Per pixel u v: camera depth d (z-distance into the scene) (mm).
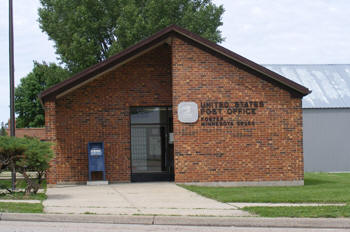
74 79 18641
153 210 11828
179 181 18359
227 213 11422
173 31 18531
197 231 9898
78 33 37375
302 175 18766
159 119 20688
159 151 20641
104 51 39625
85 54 36969
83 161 20000
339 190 16453
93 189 17328
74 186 18922
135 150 20516
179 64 18500
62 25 38062
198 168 18391
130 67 20422
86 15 37125
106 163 20125
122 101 20297
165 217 10750
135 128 20531
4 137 14656
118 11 38188
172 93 19641
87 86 20141
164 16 36938
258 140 18656
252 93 18703
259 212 11453
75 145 20000
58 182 19812
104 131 20156
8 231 9516
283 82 18703
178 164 18344
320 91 35312
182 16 38125
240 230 10102
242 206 12625
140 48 18859
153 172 20562
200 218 10711
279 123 18766
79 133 20031
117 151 20203
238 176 18484
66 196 15000
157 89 20500
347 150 34062
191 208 12227
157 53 20578
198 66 18562
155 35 18500
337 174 29031
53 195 15328
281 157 18719
